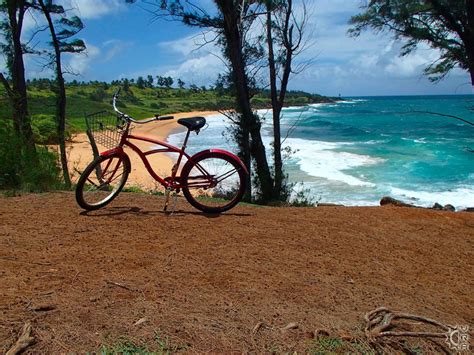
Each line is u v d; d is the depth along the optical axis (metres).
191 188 5.14
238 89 12.45
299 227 4.95
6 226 4.37
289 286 3.42
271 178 12.94
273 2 12.05
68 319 2.69
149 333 2.58
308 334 2.73
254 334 2.68
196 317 2.81
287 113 75.94
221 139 38.00
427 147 30.73
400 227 5.35
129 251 3.89
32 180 6.93
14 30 11.31
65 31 12.84
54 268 3.45
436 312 3.28
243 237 4.46
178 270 3.55
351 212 5.82
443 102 106.62
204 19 11.67
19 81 11.50
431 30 8.66
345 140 36.94
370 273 3.88
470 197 16.20
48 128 24.00
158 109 77.06
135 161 20.88
